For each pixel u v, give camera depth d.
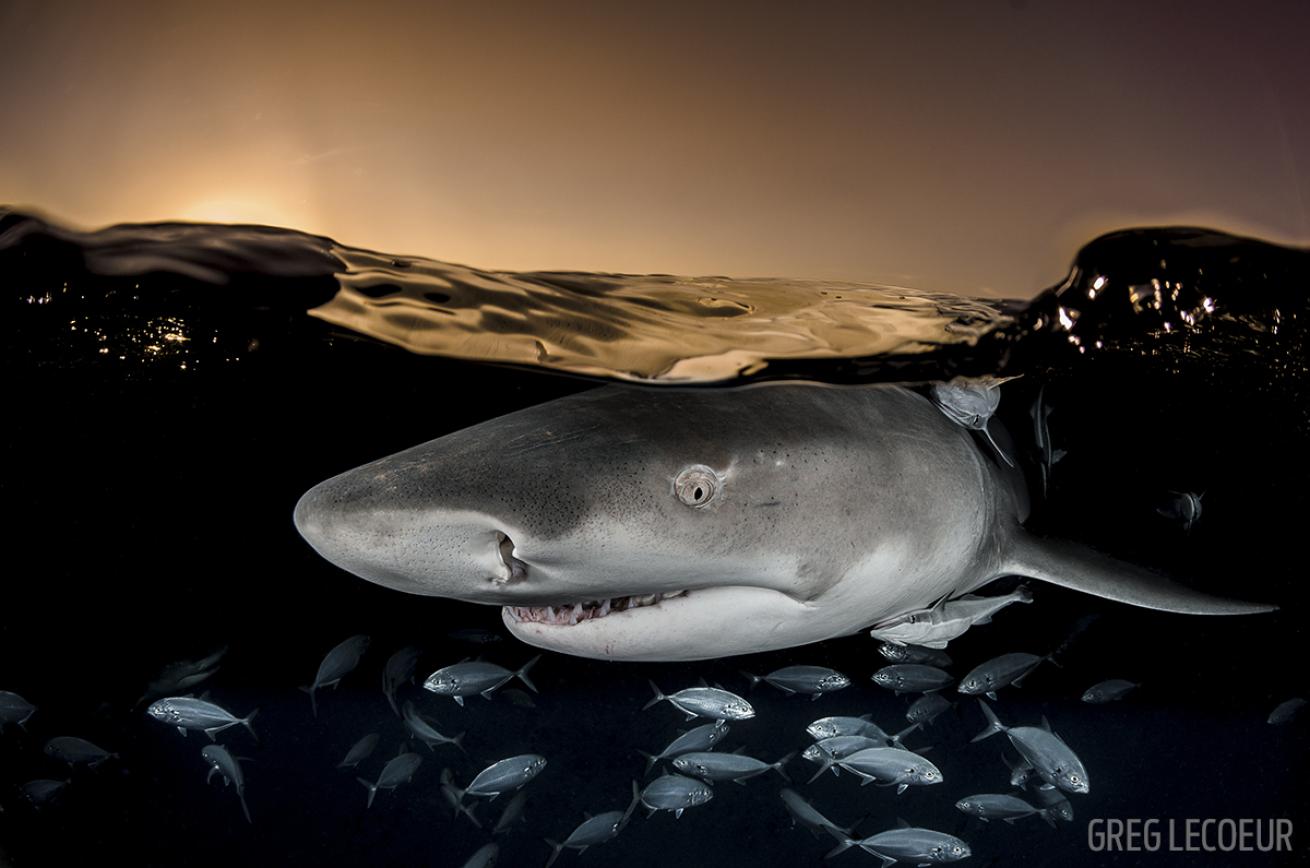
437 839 1.25
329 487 0.45
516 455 0.46
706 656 0.56
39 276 0.60
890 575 0.56
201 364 1.36
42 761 1.44
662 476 0.47
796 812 1.03
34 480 1.75
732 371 0.56
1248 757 1.33
